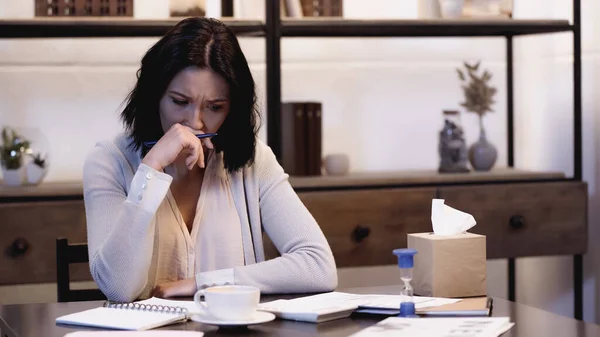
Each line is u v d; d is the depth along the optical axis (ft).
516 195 9.98
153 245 5.73
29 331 4.21
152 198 5.25
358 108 11.34
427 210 9.73
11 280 8.86
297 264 5.43
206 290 4.23
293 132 10.05
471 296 4.93
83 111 10.61
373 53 11.34
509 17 10.31
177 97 5.59
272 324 4.26
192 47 5.56
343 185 9.64
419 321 4.14
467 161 10.71
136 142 5.86
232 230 6.07
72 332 4.15
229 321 4.08
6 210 8.83
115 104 10.69
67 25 9.05
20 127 9.46
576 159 10.29
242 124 5.93
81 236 9.01
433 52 11.53
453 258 4.89
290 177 10.05
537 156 11.67
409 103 11.48
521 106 11.79
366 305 4.50
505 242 9.97
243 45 10.77
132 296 5.26
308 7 9.71
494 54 11.73
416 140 11.53
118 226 5.23
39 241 8.91
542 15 11.46
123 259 5.20
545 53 11.44
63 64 10.53
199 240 6.00
